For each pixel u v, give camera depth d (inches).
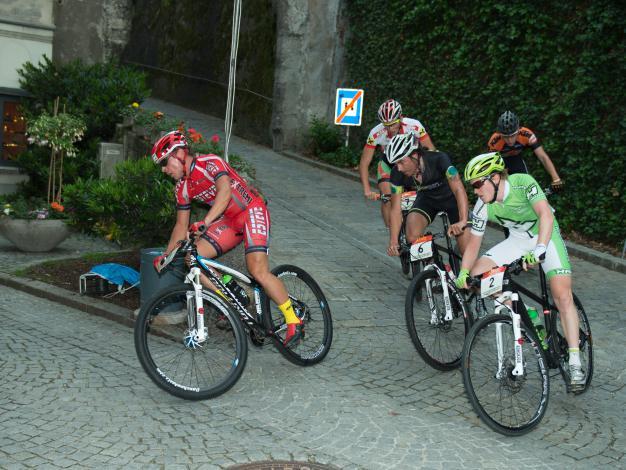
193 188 195.0
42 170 426.3
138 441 158.6
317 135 623.8
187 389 179.2
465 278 183.5
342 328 244.5
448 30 494.6
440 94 505.0
